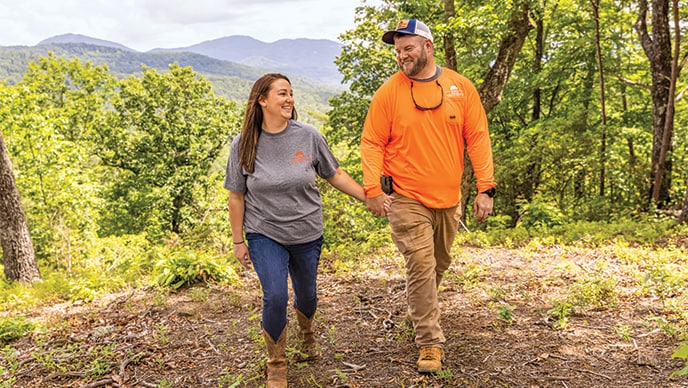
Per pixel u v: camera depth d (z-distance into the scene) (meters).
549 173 16.09
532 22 13.21
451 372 3.43
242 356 4.02
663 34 13.02
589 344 3.84
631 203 13.89
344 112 20.53
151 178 30.09
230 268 6.71
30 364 4.25
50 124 23.00
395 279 6.05
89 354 4.31
